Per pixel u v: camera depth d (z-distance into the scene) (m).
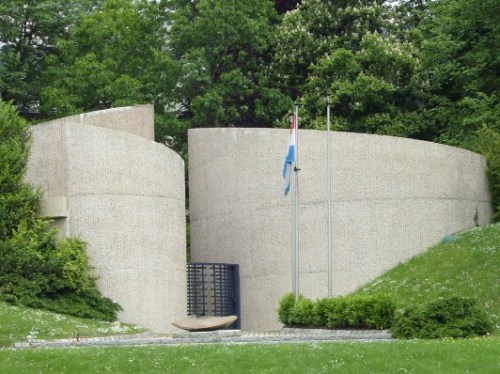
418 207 35.19
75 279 30.00
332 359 19.88
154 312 31.59
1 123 31.33
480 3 40.97
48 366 20.03
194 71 43.34
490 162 38.03
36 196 31.27
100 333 27.62
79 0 50.25
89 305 30.09
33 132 32.38
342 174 34.59
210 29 44.03
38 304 28.88
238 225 35.34
